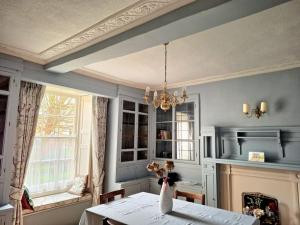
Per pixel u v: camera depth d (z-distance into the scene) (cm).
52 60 300
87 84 377
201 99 421
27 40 249
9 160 271
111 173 422
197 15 167
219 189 368
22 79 298
